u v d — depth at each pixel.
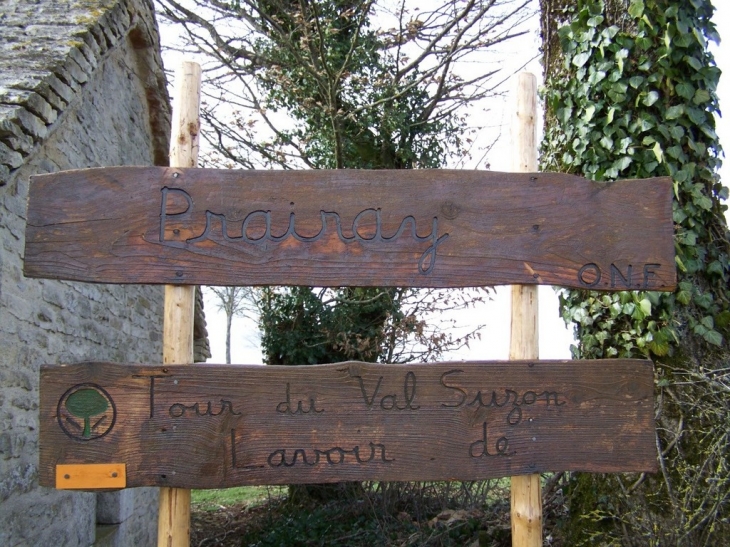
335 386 2.90
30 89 4.12
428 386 2.93
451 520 6.15
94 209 2.89
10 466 4.32
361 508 7.95
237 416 2.86
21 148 3.95
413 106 10.77
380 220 2.98
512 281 3.00
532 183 3.06
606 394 2.99
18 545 4.39
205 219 2.93
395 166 10.88
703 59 4.39
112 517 6.34
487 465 2.90
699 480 3.95
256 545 7.71
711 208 4.39
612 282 3.04
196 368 2.87
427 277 2.97
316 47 9.92
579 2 4.59
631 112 4.38
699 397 4.07
